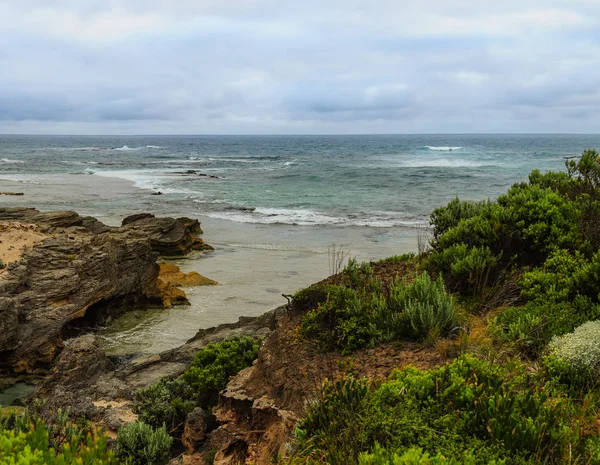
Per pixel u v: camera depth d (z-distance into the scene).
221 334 14.64
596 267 8.50
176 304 22.38
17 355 16.52
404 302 8.27
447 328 8.00
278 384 7.93
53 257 19.31
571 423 5.21
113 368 15.49
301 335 8.56
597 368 6.37
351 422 5.15
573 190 12.29
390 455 4.69
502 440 4.76
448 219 12.17
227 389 8.73
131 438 8.97
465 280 9.70
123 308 21.38
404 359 7.40
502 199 11.93
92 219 31.86
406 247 31.47
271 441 7.06
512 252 10.34
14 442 4.99
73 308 18.28
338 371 7.53
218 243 34.00
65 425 9.59
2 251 20.50
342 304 8.68
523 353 7.19
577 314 7.92
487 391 5.37
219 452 7.93
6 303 16.14
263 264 28.47
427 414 5.33
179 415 10.15
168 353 14.19
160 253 30.53
